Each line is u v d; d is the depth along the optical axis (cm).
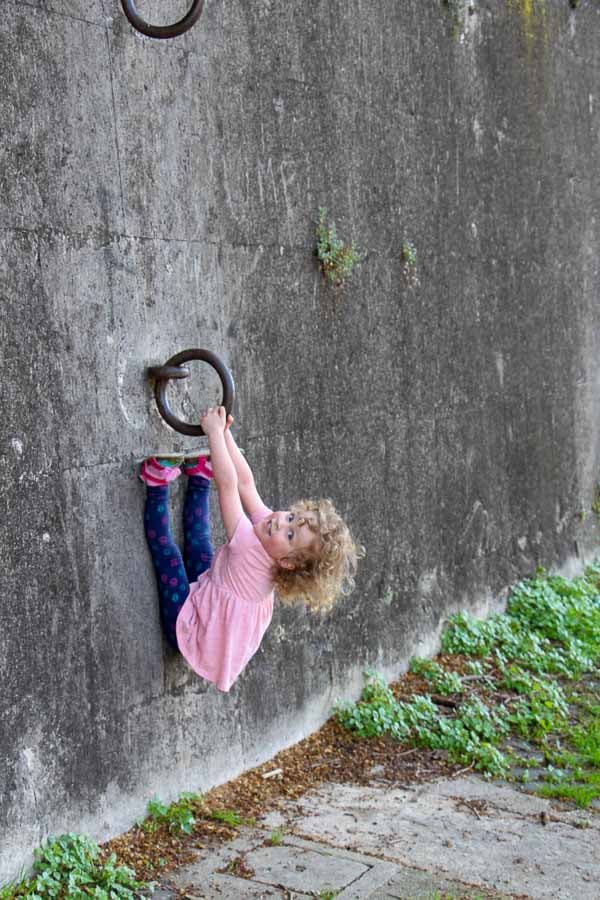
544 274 715
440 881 354
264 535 357
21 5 320
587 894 351
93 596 350
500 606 661
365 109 505
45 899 318
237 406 423
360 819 404
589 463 799
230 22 412
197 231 397
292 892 341
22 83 321
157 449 378
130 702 367
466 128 605
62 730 339
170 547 374
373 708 497
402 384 547
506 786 446
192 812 390
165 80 378
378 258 520
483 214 630
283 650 456
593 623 666
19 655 323
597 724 512
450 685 539
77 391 344
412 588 562
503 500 666
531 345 700
